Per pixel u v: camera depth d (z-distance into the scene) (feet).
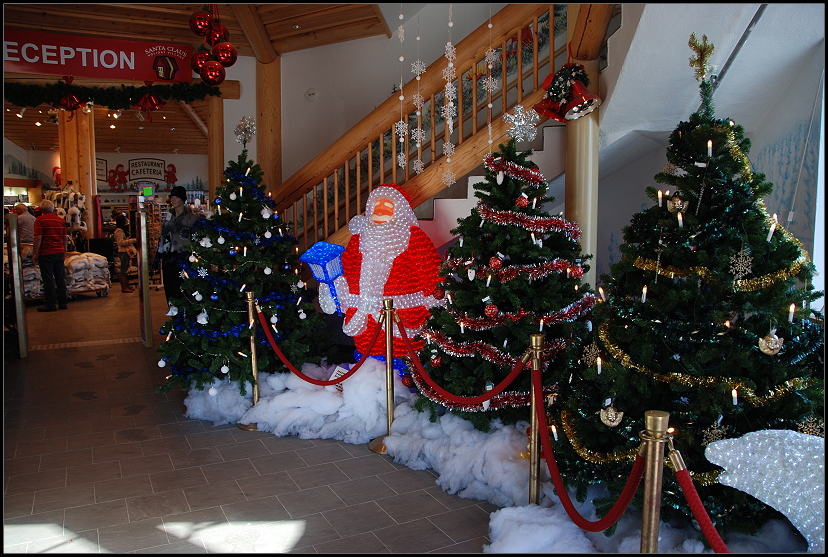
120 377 17.38
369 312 13.67
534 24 16.11
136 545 8.36
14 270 19.26
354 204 21.75
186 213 19.93
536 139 16.62
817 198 11.76
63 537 8.58
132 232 36.94
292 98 22.31
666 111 14.58
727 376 7.41
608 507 7.97
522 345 10.88
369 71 21.80
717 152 7.63
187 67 21.26
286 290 15.17
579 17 14.14
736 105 13.69
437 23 21.12
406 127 16.88
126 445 12.25
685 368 7.55
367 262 13.52
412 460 11.07
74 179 42.34
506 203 11.00
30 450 11.97
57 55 19.86
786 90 12.94
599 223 20.97
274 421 13.04
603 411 7.59
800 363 7.53
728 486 7.39
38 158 63.52
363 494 9.96
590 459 8.12
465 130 20.30
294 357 14.57
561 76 13.53
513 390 10.89
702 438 7.54
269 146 22.09
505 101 16.43
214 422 13.51
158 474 10.80
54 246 28.43
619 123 15.16
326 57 22.07
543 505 8.96
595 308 8.45
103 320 26.32
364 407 12.52
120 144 63.62
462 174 16.53
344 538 8.53
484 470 9.85
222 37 17.04
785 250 7.42
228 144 22.29
